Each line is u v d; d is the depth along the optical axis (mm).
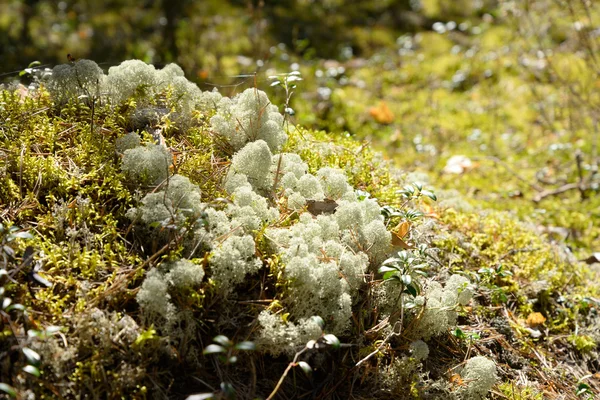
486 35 8125
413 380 2340
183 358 2107
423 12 9383
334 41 8234
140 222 2348
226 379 2141
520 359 2801
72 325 2045
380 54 7867
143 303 2061
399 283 2434
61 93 2814
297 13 8938
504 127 6004
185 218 2244
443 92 6801
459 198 3836
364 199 2732
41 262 2166
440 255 3076
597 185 4977
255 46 7312
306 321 2207
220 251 2201
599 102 5953
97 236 2305
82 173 2510
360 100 6477
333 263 2316
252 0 8859
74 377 1938
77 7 8750
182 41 7449
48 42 7695
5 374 1884
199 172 2621
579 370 2883
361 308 2436
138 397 1978
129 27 8141
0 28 7992
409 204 3230
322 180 2795
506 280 3113
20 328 1984
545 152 5543
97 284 2174
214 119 2840
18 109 2742
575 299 3221
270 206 2650
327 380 2273
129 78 2793
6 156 2494
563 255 3609
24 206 2367
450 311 2627
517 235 3535
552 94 6461
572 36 6500
